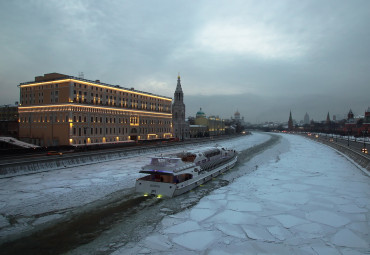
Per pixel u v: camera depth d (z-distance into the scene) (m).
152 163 30.95
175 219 21.83
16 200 25.86
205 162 39.78
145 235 18.72
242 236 18.56
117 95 92.06
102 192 29.47
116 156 56.97
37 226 20.00
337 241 17.75
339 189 31.42
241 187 32.59
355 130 171.38
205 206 25.12
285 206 25.09
